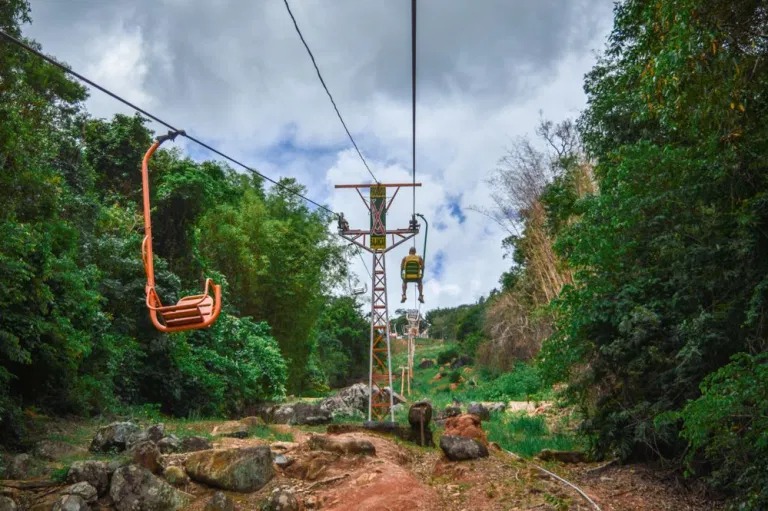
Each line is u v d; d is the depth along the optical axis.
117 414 18.30
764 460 8.73
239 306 33.88
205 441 12.04
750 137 9.48
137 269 22.61
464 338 66.75
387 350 21.72
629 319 12.43
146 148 30.42
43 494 9.12
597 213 13.62
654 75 8.52
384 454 12.38
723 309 11.09
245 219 34.38
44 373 15.02
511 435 18.53
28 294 13.33
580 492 10.42
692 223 11.92
